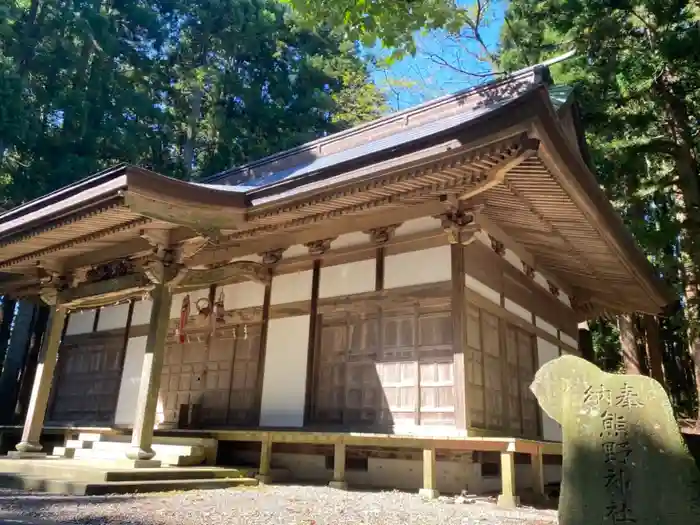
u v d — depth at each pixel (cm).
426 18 744
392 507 593
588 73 1398
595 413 432
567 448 434
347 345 896
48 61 1900
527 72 939
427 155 671
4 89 1638
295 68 2653
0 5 1797
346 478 852
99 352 1280
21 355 1872
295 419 909
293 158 1295
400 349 841
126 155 2112
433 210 838
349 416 858
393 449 830
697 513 381
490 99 960
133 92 2127
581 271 1209
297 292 980
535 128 614
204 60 2561
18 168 1880
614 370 2252
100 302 1006
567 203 802
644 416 418
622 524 397
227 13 2442
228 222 832
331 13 730
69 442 1003
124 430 1074
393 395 827
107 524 429
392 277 875
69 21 1914
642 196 1452
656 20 1300
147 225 831
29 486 661
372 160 720
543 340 1128
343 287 925
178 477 719
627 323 1755
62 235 905
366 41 750
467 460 781
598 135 1447
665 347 2158
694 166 1363
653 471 401
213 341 1080
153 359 804
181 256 866
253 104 2484
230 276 991
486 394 844
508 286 988
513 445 671
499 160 659
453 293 805
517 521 522
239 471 812
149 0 2409
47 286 1048
